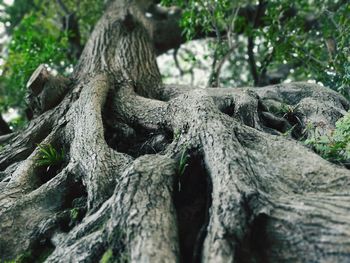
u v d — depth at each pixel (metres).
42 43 8.27
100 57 6.08
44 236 3.10
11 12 10.44
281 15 7.91
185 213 2.80
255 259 2.32
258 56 9.71
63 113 4.80
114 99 5.09
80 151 3.71
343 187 2.64
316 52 7.46
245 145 3.19
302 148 3.10
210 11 7.33
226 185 2.57
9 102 8.73
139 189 2.68
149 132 4.38
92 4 10.49
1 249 3.04
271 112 4.54
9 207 3.29
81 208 3.20
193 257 2.39
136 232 2.39
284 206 2.47
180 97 4.19
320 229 2.28
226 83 10.50
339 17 6.80
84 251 2.55
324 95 4.90
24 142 4.55
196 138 3.23
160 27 8.77
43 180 4.00
